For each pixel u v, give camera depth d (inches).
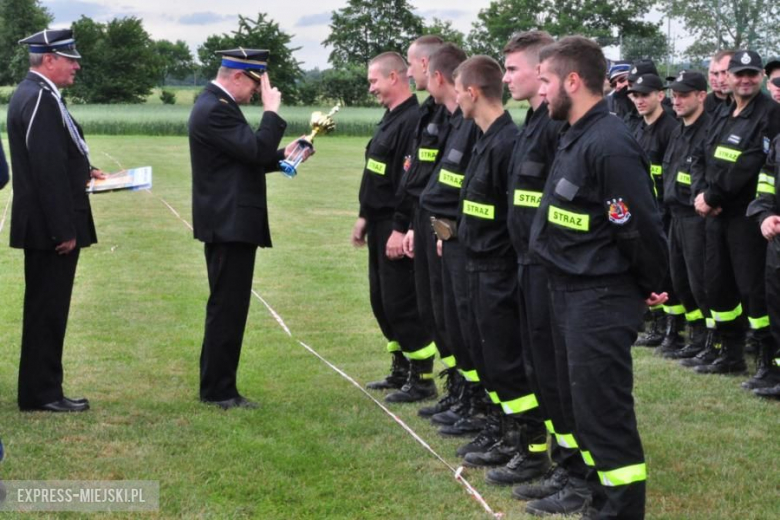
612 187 141.3
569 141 147.3
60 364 220.8
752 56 243.9
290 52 2476.6
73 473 180.7
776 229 226.8
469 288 183.6
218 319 223.1
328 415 220.7
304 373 257.6
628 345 146.1
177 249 474.9
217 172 219.0
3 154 189.6
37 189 208.7
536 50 164.7
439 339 219.5
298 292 372.2
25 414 216.4
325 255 459.2
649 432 209.3
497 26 2153.1
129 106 2364.7
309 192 756.6
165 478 179.0
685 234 272.8
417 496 173.2
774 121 243.1
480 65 178.5
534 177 160.2
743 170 244.5
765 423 216.4
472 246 179.8
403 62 232.4
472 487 178.4
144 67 2938.0
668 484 178.2
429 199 199.0
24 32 3270.2
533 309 161.0
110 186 222.2
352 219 594.2
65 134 212.2
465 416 210.2
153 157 1107.9
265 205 224.4
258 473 182.7
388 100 233.5
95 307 337.7
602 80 146.2
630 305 146.0
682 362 275.1
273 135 217.5
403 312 233.0
